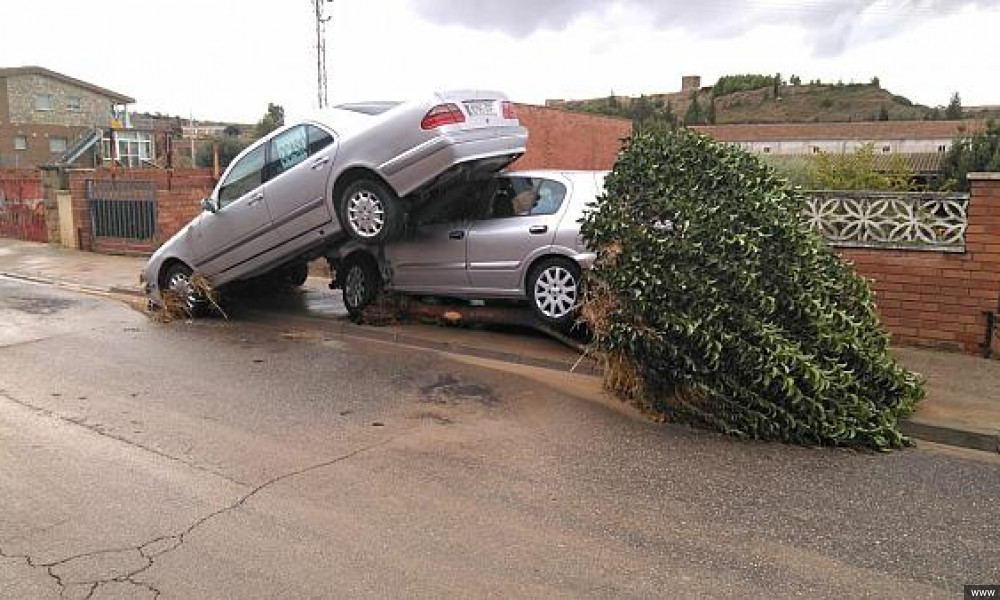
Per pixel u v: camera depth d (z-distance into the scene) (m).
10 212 20.91
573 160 24.20
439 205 8.49
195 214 16.53
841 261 6.81
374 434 5.67
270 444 5.45
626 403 6.46
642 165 6.54
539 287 7.87
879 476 5.02
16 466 5.01
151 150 37.94
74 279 13.65
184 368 7.61
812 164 14.80
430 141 7.65
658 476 4.95
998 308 7.69
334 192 8.45
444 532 4.12
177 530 4.12
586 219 6.67
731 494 4.68
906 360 7.59
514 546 3.97
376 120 8.17
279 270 10.41
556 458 5.23
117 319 10.24
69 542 3.98
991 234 7.63
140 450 5.31
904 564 3.84
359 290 9.40
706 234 6.05
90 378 7.23
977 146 18.42
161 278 10.52
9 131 51.12
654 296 5.96
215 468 4.99
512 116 8.61
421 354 8.21
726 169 6.45
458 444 5.48
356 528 4.15
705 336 5.68
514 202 8.24
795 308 5.93
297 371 7.49
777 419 5.58
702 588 3.59
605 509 4.44
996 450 5.56
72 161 35.22
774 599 3.51
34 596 3.47
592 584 3.62
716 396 5.70
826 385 5.55
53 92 54.44
